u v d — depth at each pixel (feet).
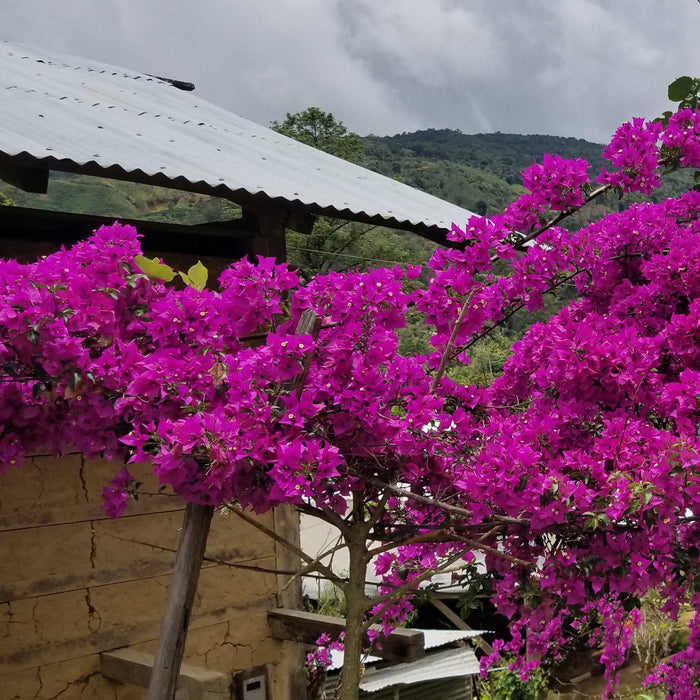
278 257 17.15
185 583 8.75
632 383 10.45
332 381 8.61
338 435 8.70
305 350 8.25
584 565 8.86
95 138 15.35
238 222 17.62
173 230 16.44
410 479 9.48
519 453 8.84
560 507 8.70
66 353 7.85
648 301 13.03
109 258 8.74
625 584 9.09
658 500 8.61
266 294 9.08
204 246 17.38
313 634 16.52
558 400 11.46
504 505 8.73
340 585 9.25
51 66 22.86
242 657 16.87
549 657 34.53
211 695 11.94
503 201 277.85
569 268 14.06
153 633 15.46
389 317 9.05
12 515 14.11
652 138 13.04
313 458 7.83
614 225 13.99
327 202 15.72
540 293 13.88
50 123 15.66
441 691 33.96
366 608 9.24
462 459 9.61
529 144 429.38
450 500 9.80
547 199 12.75
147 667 13.99
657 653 35.99
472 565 10.37
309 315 8.70
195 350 8.59
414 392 9.11
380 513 9.18
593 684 40.91
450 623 44.06
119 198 127.44
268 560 17.49
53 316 7.86
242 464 7.91
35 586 14.24
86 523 14.90
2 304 7.73
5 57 22.39
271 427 8.09
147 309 8.86
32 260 14.83
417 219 16.99
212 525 16.78
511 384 13.69
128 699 15.10
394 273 9.18
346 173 20.71
